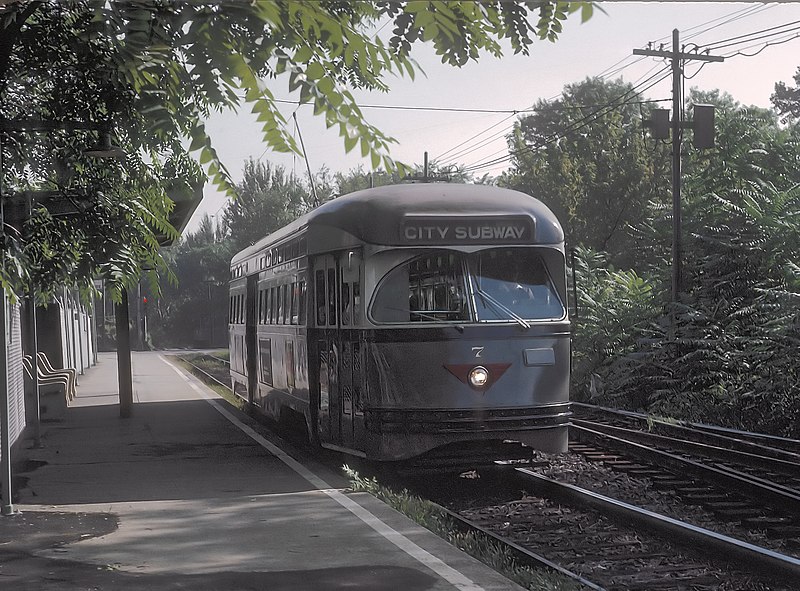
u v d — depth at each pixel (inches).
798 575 276.1
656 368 885.2
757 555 293.0
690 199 1157.7
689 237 965.2
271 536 312.7
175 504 375.2
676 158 1027.9
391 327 434.0
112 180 331.9
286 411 612.7
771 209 878.4
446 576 259.3
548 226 454.6
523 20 103.0
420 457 455.2
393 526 328.2
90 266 332.8
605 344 978.1
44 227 327.3
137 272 339.9
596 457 554.9
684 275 968.9
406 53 95.0
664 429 695.1
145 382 1268.5
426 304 438.9
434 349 432.8
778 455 549.0
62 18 222.1
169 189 339.9
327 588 248.1
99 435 631.8
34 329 576.7
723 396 782.5
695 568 308.3
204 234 4566.9
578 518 395.5
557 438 444.1
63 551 293.3
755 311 834.8
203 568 270.4
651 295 997.2
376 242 439.2
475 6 96.5
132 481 436.5
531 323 441.7
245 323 791.7
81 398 983.6
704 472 477.7
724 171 1175.6
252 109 84.4
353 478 434.6
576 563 321.7
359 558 281.1
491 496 458.9
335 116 82.9
